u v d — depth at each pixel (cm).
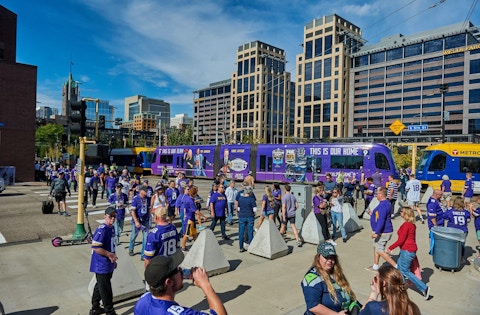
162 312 226
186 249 924
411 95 11481
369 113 12362
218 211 1046
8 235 1095
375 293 332
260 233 884
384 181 2386
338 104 12488
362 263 823
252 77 14575
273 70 14925
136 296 623
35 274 738
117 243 1002
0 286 668
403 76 11662
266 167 3003
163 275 232
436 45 11019
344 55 12562
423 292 611
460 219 839
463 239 769
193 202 930
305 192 1146
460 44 10562
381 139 11012
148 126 17150
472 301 606
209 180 3484
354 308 363
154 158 3981
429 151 2380
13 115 3000
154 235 529
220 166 3322
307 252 919
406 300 297
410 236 635
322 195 1040
